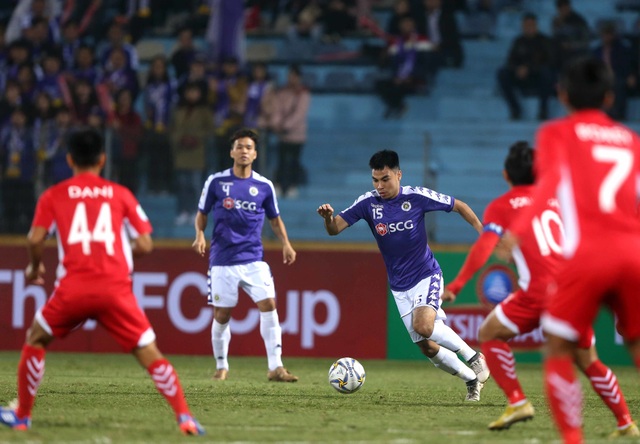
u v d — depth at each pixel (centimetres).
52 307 1888
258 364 4347
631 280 1579
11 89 5488
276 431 2000
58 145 4881
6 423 1952
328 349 4744
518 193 2025
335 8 6706
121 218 1931
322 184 5288
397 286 2825
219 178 3394
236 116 5550
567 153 1625
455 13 6475
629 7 6888
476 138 5975
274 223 3456
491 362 2067
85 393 2772
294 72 5406
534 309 2033
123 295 1886
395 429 2066
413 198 2798
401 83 6197
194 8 6806
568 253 1606
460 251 4741
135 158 4875
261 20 6844
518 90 6038
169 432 1944
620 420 2023
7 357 4416
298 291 4756
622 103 5850
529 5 6919
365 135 5344
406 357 4750
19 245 4781
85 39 6512
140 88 6450
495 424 2055
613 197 1603
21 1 6462
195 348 4750
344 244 4912
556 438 1938
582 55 6016
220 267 3409
